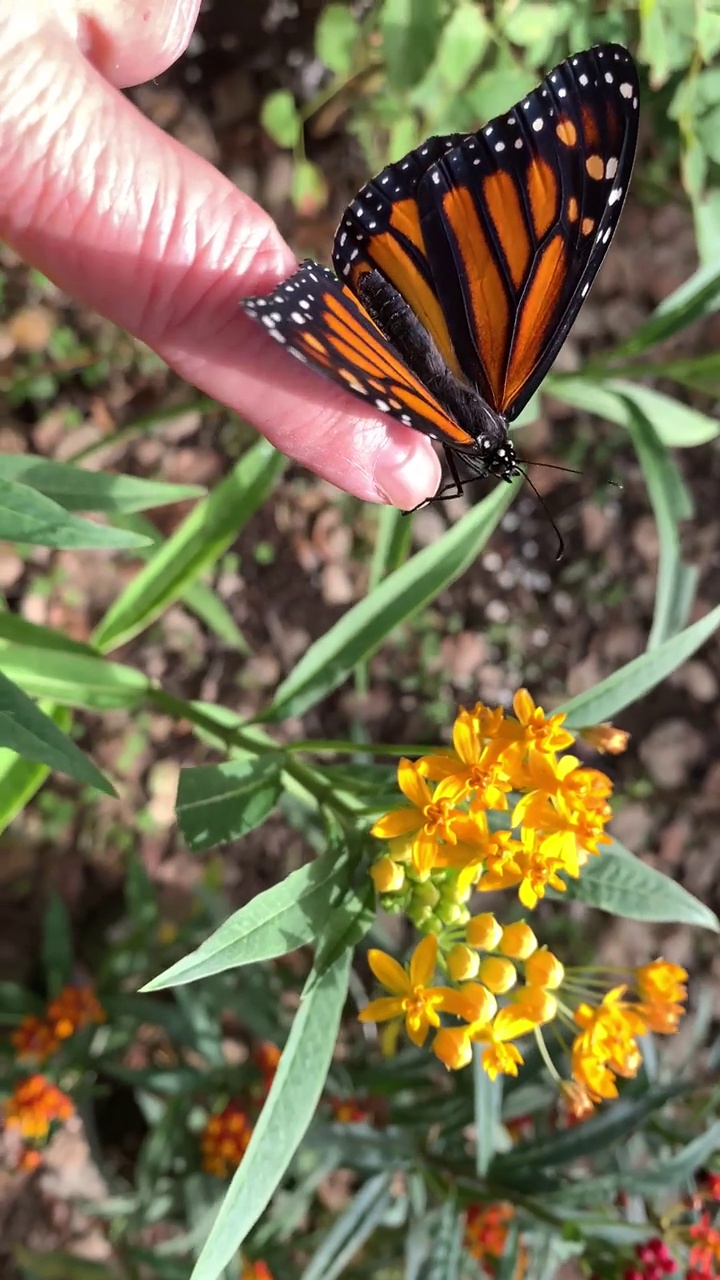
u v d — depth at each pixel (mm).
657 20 204
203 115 276
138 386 275
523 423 204
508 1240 189
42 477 163
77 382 271
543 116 123
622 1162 217
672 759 325
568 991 154
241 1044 278
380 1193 203
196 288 127
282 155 277
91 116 116
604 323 317
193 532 185
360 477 145
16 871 264
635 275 315
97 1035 245
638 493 321
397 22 195
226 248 126
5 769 165
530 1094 209
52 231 122
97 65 134
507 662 312
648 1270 175
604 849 151
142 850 274
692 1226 178
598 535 320
